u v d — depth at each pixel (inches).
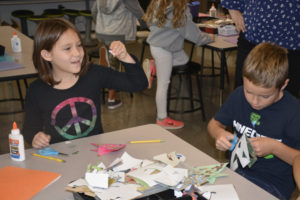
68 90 64.9
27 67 94.3
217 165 50.3
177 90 173.6
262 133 60.7
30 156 54.1
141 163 50.0
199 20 158.6
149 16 120.8
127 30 152.8
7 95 168.2
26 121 63.9
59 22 61.2
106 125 139.3
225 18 164.1
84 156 53.6
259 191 45.1
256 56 54.7
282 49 56.3
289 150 54.9
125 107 156.7
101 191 42.4
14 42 107.7
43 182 47.0
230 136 59.0
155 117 147.0
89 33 251.4
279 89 55.3
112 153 54.4
